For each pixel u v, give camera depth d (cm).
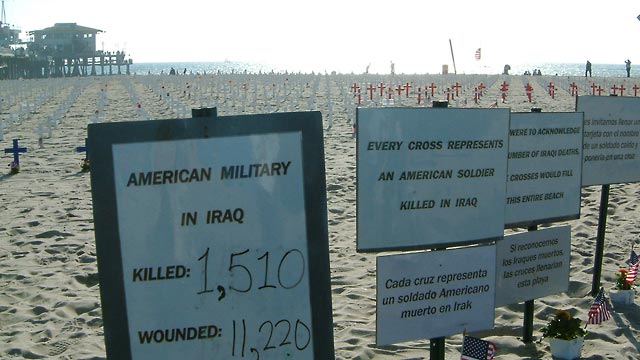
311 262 318
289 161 315
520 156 557
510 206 560
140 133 306
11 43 12131
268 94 3806
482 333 620
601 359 553
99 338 621
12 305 706
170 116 2631
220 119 310
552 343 559
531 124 558
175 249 310
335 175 1430
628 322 635
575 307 672
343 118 2597
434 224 446
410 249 441
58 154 1839
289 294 317
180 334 312
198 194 310
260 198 314
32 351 588
